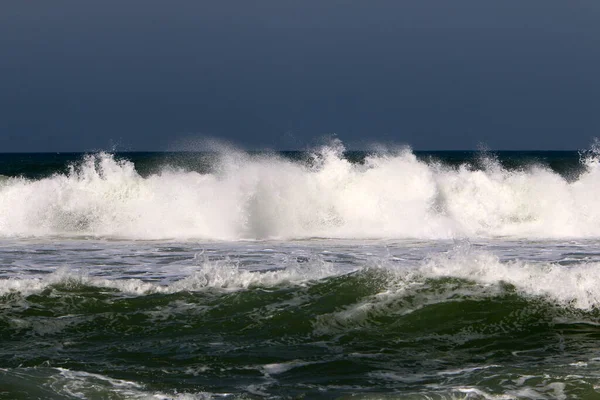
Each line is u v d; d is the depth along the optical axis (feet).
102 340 99.40
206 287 121.70
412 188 237.04
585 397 76.23
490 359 91.56
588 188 239.91
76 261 163.43
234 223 222.28
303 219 227.81
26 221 227.20
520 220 235.61
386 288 115.65
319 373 86.12
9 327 104.53
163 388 80.23
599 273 115.85
